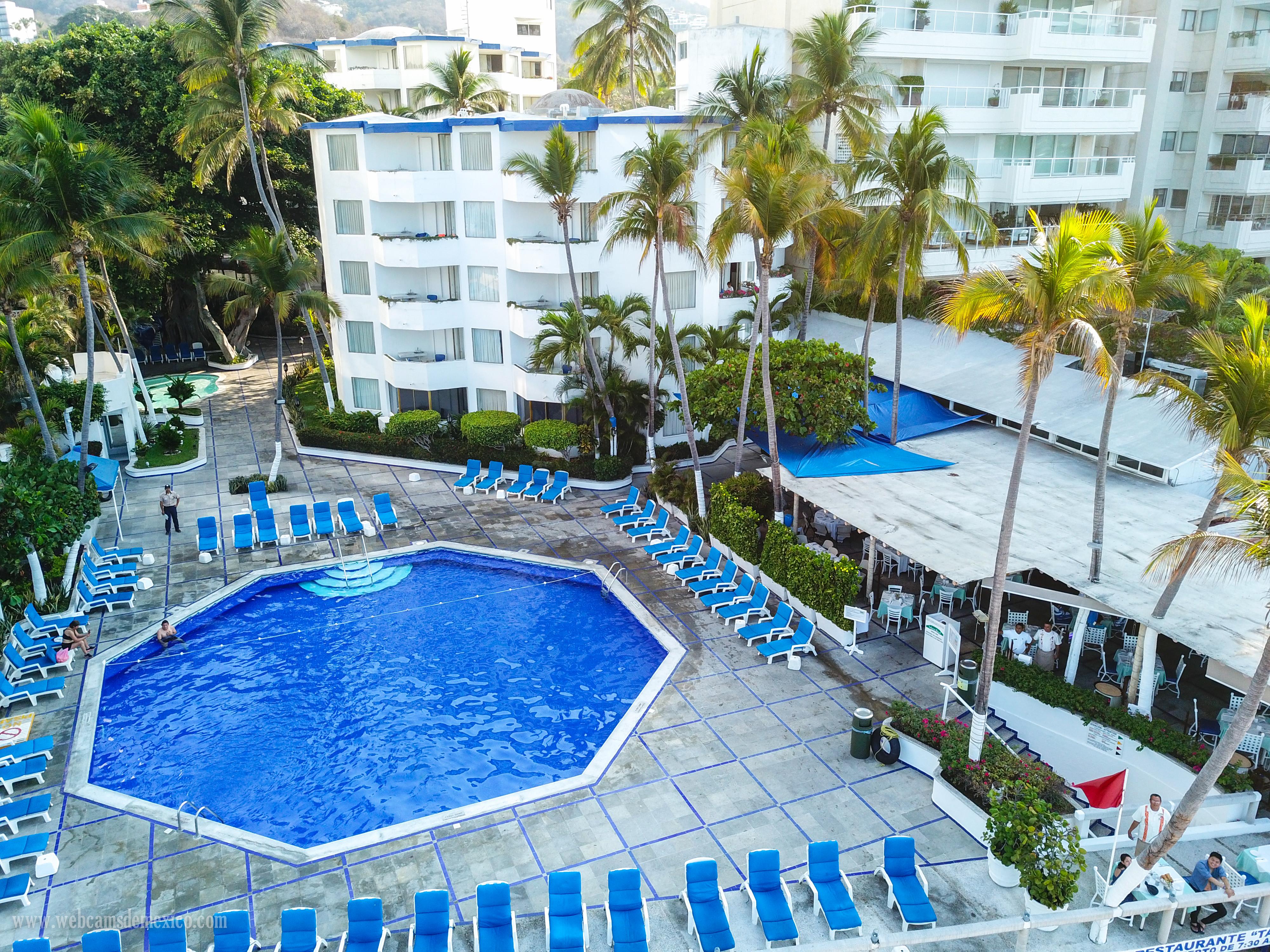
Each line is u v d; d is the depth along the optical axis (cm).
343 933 1580
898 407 3117
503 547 3228
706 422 3222
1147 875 1540
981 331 3803
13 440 3216
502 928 1521
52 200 2750
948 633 2406
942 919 1612
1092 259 1667
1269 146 4688
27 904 1664
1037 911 1598
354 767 2080
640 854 1780
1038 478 2739
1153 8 4791
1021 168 4422
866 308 4253
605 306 3691
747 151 2678
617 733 2181
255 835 1852
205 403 4981
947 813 1894
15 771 1983
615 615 2803
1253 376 1756
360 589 2970
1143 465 2706
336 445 4156
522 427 4062
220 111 4150
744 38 4256
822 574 2612
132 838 1845
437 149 4050
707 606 2784
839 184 3816
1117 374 2058
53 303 3675
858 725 2062
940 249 4291
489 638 2667
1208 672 1955
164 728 2234
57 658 2423
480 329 4138
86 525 3100
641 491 3734
